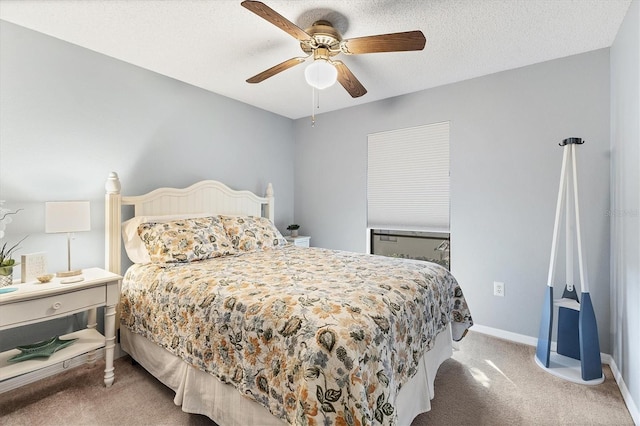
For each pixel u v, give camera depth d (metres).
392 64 2.60
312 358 1.13
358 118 3.69
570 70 2.45
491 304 2.84
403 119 3.34
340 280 1.75
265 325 1.34
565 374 2.12
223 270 1.99
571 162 2.27
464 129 2.95
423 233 3.35
